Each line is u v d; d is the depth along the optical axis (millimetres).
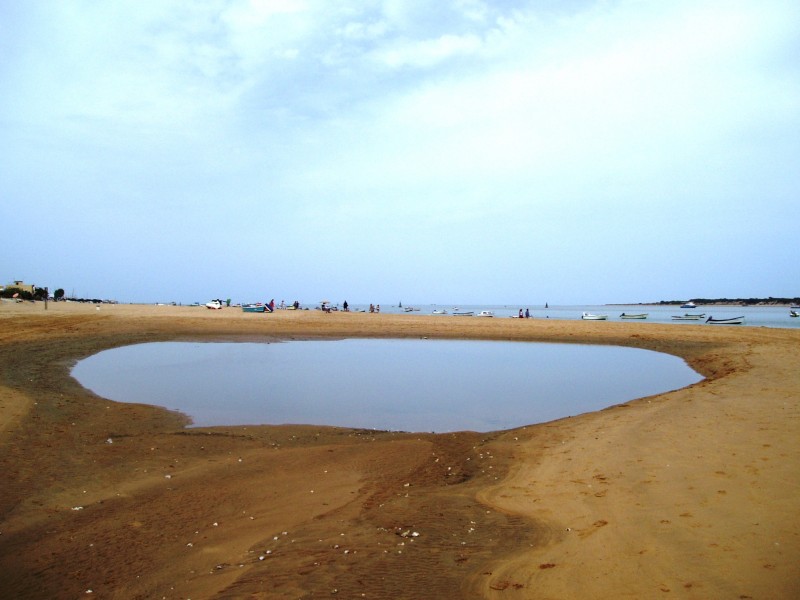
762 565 5461
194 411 16766
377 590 5672
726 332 44438
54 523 7949
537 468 10250
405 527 7574
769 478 7809
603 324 55562
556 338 46594
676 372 26906
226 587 5859
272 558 6605
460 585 5750
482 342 44969
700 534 6340
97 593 5922
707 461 9000
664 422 12344
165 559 6746
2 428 12914
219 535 7508
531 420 16250
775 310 181625
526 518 7699
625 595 5254
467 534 7234
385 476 10406
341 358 32438
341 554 6652
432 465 11125
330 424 15539
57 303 70938
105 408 16234
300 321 53906
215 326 47656
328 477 10344
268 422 15570
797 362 22406
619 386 22656
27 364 23906
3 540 7344
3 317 40406
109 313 52906
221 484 9852
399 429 15094
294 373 25703
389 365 29484
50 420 14125
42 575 6359
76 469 10461
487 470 10562
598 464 9820
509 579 5828
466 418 16562
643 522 6922
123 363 27344
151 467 10820
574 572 5855
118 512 8414
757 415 11961
